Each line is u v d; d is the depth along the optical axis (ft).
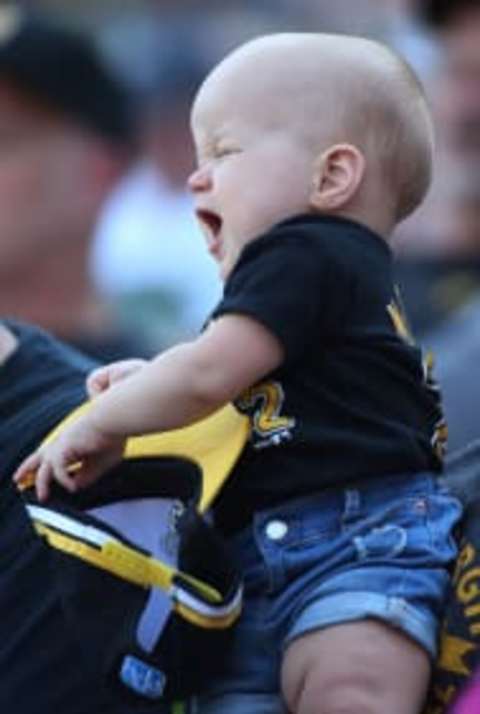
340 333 32.17
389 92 32.99
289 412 32.17
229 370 31.45
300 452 32.17
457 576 31.83
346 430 32.17
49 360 37.52
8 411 36.73
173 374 31.50
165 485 32.35
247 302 31.55
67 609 31.86
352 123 32.76
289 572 32.14
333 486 32.27
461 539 32.37
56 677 34.04
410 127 33.09
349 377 32.19
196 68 85.05
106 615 31.60
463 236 58.39
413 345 32.99
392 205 33.17
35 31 58.18
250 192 32.71
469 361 51.55
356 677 31.27
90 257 59.31
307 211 32.63
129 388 31.68
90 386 33.42
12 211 58.34
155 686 31.65
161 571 31.50
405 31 65.26
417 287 57.98
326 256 31.96
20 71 57.72
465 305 57.36
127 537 31.91
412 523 32.22
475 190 58.18
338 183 32.60
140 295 78.89
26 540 35.04
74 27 61.36
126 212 80.38
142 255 79.66
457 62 58.65
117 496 32.42
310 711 31.50
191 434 32.50
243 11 90.58
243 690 32.17
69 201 58.59
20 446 35.99
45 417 36.29
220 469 31.94
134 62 84.28
